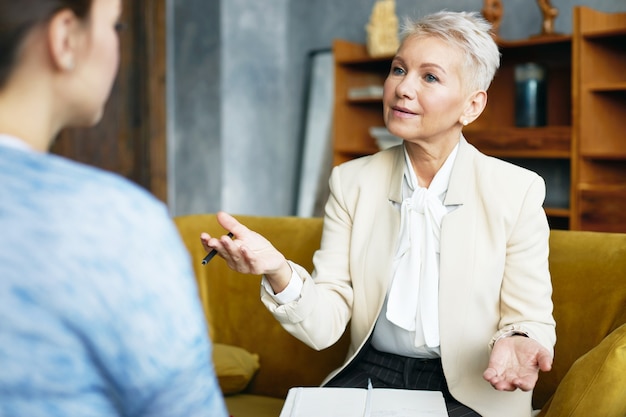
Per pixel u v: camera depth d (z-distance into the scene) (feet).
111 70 2.31
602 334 5.13
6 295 1.89
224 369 6.11
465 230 5.01
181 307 2.03
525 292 4.83
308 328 4.88
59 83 2.20
